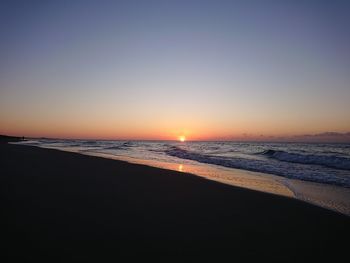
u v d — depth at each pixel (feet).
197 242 14.96
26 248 13.09
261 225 18.29
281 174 46.32
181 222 18.19
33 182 29.58
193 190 29.19
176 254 13.37
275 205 23.86
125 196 24.85
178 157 85.20
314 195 29.55
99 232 15.66
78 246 13.62
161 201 23.62
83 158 63.10
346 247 15.05
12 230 15.28
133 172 41.37
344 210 23.35
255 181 38.42
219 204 23.59
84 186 28.53
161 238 15.28
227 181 37.65
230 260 13.00
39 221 16.94
